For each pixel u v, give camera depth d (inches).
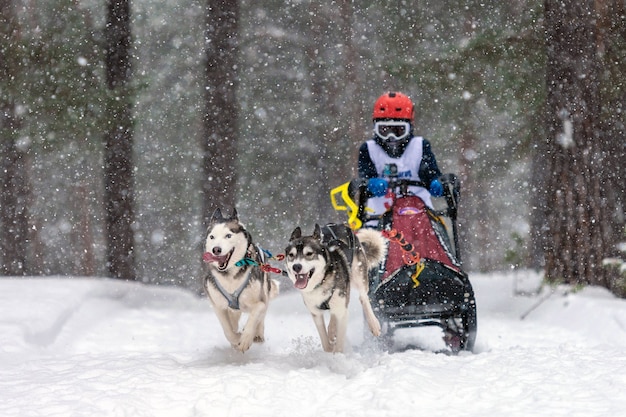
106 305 488.7
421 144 371.6
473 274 648.4
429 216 349.4
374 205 368.2
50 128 608.1
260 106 1018.7
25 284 497.7
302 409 237.5
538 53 559.5
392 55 852.0
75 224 1099.9
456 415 221.6
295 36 1007.6
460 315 340.2
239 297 301.6
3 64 606.2
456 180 349.7
